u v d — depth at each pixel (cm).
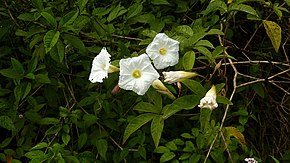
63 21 90
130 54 98
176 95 98
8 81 109
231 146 98
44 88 104
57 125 94
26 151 100
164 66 83
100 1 119
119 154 97
